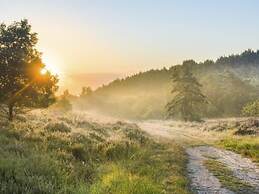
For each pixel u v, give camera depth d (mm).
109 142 21859
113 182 11992
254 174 19469
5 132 17734
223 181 17062
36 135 18516
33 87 26766
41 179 9984
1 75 25781
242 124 48812
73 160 15172
